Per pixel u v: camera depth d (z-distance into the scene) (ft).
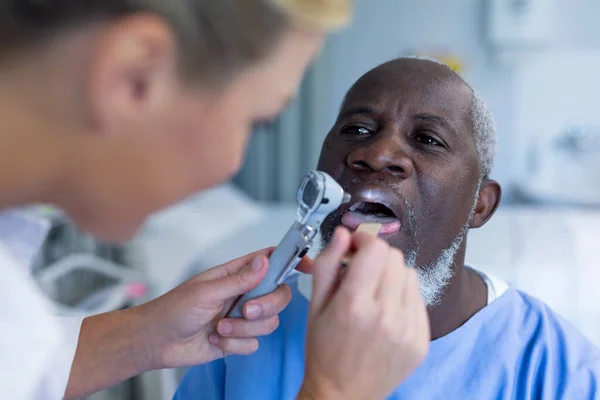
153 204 1.39
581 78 8.09
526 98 8.30
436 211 2.32
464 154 2.35
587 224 6.49
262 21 1.21
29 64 1.19
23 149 1.26
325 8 1.24
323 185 1.67
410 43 8.57
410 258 2.33
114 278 4.89
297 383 2.38
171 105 1.24
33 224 1.87
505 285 2.59
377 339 1.52
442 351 2.33
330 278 1.57
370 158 2.27
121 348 2.18
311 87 8.45
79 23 1.15
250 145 8.83
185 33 1.16
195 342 2.20
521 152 8.43
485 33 8.26
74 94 1.20
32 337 1.46
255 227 6.78
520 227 6.27
